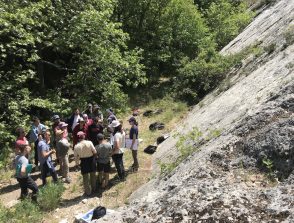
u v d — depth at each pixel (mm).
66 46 17484
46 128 12711
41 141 11297
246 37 20734
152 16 24406
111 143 12109
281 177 5645
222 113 12031
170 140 13695
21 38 16125
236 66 17547
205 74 19094
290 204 4719
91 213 9359
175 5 24125
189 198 5375
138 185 11195
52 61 21719
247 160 6273
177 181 6590
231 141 6977
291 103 7297
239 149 6703
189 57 23891
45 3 16422
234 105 11727
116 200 10555
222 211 4855
